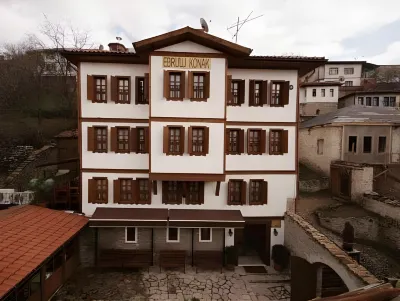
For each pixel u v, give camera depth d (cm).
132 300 1195
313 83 3994
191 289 1298
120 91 1516
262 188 1569
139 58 1470
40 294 1076
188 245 1548
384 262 1488
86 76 1486
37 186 1653
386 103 3547
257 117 1548
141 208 1528
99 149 1519
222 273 1454
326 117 2708
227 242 1537
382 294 471
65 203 1608
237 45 1341
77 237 1463
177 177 1405
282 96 1555
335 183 2153
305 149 2622
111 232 1526
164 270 1464
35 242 1103
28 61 3111
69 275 1361
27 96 2964
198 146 1434
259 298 1248
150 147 1396
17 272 890
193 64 1387
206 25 1633
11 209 1406
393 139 2294
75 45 3288
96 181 1534
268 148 1559
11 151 2339
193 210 1527
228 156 1540
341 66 5091
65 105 3017
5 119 2730
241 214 1498
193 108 1396
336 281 1241
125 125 1510
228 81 1480
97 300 1186
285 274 1459
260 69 1538
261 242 1700
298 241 1364
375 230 1714
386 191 2194
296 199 1577
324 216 1753
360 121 2253
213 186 1539
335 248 1072
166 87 1375
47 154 2408
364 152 2275
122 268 1472
